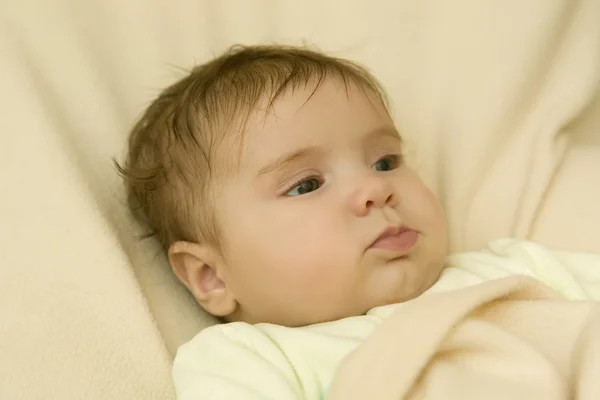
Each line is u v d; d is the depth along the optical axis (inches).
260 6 45.3
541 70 39.4
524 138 39.0
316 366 26.7
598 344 21.2
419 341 22.7
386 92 43.6
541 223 37.0
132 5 42.0
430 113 42.9
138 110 40.5
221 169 31.8
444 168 41.2
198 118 33.3
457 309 23.2
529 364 22.0
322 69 34.1
